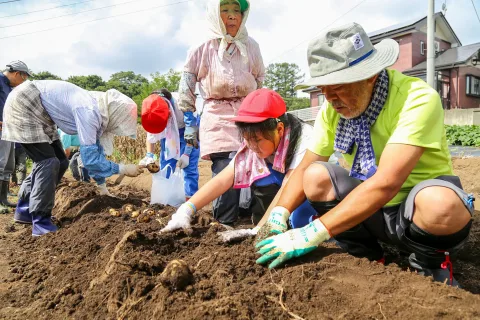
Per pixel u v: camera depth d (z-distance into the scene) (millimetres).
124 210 4066
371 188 1840
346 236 2387
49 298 2303
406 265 2650
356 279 1866
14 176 7742
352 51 1909
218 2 3732
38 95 3674
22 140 3533
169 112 4656
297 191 2398
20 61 5707
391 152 1851
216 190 2928
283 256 2012
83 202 4367
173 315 1758
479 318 1512
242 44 3916
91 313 2037
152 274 2156
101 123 4117
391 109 1994
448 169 2125
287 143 2711
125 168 4297
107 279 2195
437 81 26375
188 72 4117
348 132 2227
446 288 1710
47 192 3691
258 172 2918
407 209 1996
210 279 2023
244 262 2119
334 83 1837
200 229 2840
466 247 2932
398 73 2084
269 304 1766
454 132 16219
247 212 4570
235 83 3906
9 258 3186
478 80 27969
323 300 1743
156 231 3074
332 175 2225
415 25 25672
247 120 2539
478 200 4371
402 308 1621
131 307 1917
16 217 4133
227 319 1659
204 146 4039
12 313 2217
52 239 3488
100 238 3145
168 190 4535
